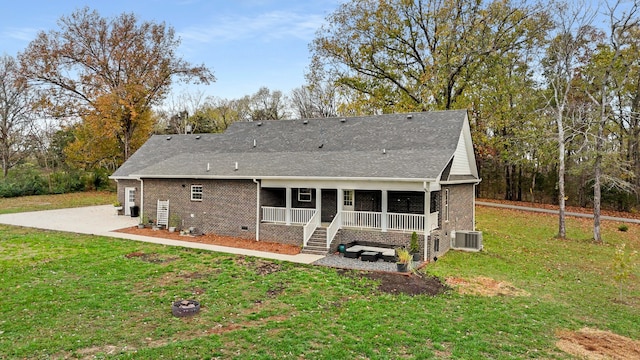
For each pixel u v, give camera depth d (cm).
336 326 972
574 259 1931
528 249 2102
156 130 5944
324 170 1900
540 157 3466
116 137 4234
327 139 2352
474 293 1288
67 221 2552
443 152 1906
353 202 2083
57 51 3816
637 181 3544
